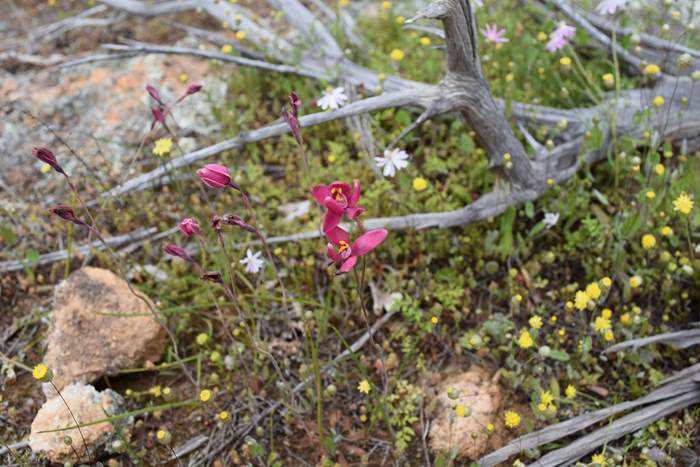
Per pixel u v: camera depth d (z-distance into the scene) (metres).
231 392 0.43
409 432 0.40
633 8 0.58
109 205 0.53
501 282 0.47
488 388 0.42
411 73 0.57
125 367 0.43
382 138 0.53
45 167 0.49
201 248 0.49
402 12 0.63
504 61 0.57
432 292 0.46
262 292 0.47
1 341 0.46
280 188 0.53
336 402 0.42
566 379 0.42
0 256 0.51
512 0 0.61
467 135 0.49
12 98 0.61
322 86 0.55
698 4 0.56
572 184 0.49
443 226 0.47
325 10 0.61
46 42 0.67
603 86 0.54
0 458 0.41
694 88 0.49
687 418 0.39
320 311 0.46
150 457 0.41
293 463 0.40
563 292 0.45
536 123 0.51
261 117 0.58
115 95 0.61
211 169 0.34
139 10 0.61
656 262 0.46
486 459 0.38
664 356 0.43
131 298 0.45
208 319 0.46
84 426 0.39
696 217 0.44
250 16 0.63
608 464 0.38
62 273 0.50
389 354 0.44
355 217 0.33
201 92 0.60
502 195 0.47
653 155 0.45
